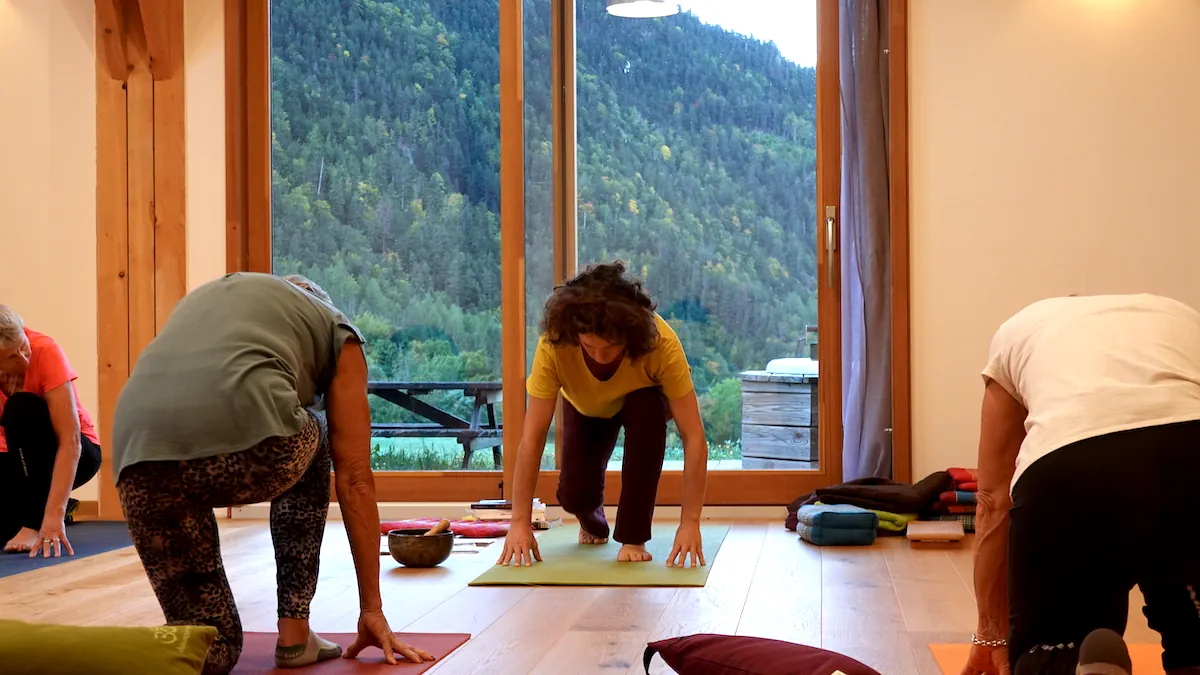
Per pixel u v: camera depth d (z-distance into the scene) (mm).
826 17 5293
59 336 5484
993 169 5070
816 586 3529
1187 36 4969
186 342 2436
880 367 5125
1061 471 1832
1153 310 2037
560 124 5441
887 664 2578
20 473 4426
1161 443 1792
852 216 5191
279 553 2613
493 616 3129
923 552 4211
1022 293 5051
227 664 2498
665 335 3789
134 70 5484
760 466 5312
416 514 5406
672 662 1988
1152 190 4992
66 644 1987
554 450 5352
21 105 5504
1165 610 2096
